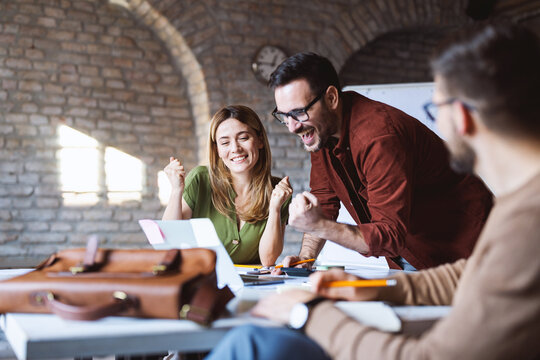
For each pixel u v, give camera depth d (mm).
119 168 4859
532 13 5316
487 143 728
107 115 4844
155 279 940
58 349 797
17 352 868
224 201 2184
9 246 4539
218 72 4922
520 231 658
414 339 771
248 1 5027
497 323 660
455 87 732
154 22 4871
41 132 4660
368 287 1032
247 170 2139
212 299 891
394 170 1508
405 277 1086
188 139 5102
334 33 5297
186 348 853
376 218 1533
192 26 4859
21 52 4621
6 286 966
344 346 795
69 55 4750
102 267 1042
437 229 1759
